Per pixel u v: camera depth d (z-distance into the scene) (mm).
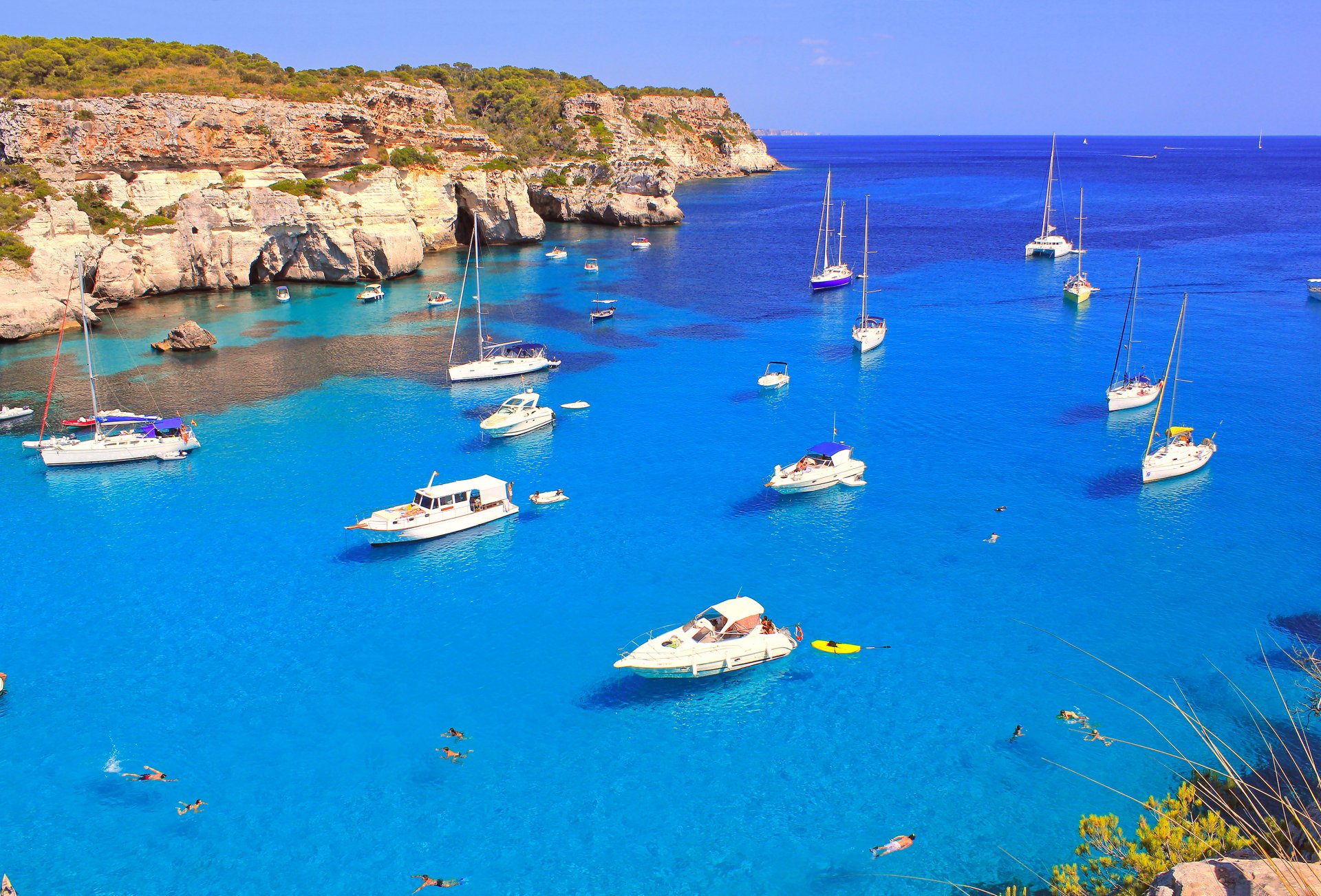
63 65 108250
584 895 24625
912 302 99375
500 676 34438
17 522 47156
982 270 117375
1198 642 35625
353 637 37000
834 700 32781
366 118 116625
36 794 28359
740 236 157375
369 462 55188
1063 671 34125
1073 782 28391
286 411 64562
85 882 25109
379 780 28984
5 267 82062
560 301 103188
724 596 39906
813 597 39656
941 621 37625
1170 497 48594
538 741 30828
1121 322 86688
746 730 31297
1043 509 47656
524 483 52344
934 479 51812
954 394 66812
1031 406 63625
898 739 30609
